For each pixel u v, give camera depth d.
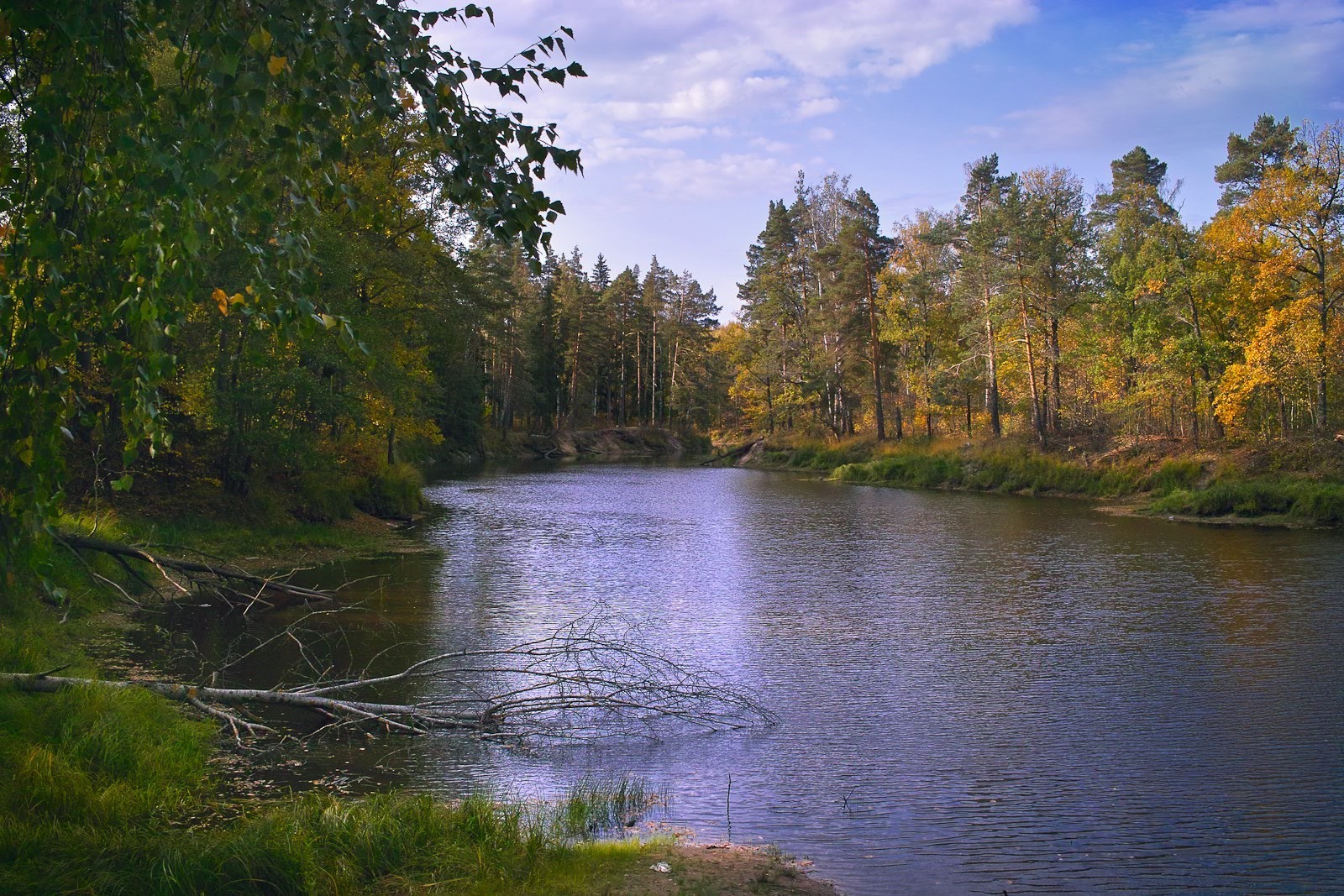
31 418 4.45
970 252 48.75
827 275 62.25
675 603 16.48
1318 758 8.98
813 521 30.41
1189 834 7.25
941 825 7.38
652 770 8.60
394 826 6.07
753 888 5.88
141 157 4.08
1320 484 30.41
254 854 5.45
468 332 32.03
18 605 11.41
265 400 19.95
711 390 97.81
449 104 4.55
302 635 13.29
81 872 5.35
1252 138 65.88
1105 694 11.14
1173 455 37.31
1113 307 43.22
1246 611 15.92
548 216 4.64
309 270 4.85
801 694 11.16
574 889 5.64
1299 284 36.69
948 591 17.83
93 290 4.72
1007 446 44.94
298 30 4.23
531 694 10.81
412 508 30.75
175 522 18.81
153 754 7.71
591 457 81.12
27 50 4.55
